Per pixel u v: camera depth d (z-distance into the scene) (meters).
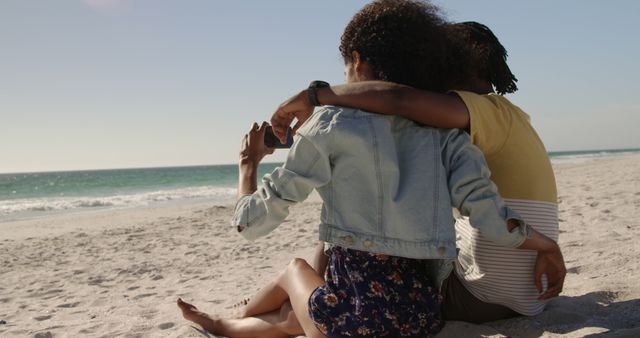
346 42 1.95
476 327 2.32
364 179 1.75
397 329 1.78
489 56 2.34
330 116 1.79
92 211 16.19
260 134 2.14
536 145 2.16
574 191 10.23
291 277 2.08
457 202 1.85
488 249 2.17
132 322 3.46
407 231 1.74
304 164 1.78
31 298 4.84
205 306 3.80
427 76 1.91
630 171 16.55
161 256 6.74
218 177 53.97
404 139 1.83
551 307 2.48
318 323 1.81
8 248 8.41
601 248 3.93
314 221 8.89
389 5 1.88
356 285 1.79
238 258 6.07
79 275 5.84
